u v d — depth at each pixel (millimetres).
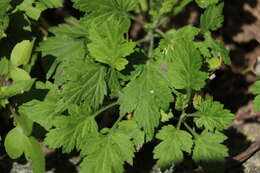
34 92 685
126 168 715
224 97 821
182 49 649
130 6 692
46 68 708
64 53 703
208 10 697
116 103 673
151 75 670
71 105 654
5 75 670
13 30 700
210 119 666
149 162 721
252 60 846
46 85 687
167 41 695
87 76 655
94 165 643
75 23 720
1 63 685
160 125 691
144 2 830
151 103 656
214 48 707
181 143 653
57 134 649
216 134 665
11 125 732
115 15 688
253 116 802
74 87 650
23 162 719
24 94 684
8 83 724
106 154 648
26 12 691
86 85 655
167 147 650
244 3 855
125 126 664
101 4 677
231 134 771
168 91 661
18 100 686
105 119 739
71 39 708
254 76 834
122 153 650
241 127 782
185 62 651
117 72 667
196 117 706
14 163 718
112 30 645
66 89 648
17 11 691
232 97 821
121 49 646
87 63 657
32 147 651
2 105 664
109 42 645
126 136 656
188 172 697
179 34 700
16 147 650
